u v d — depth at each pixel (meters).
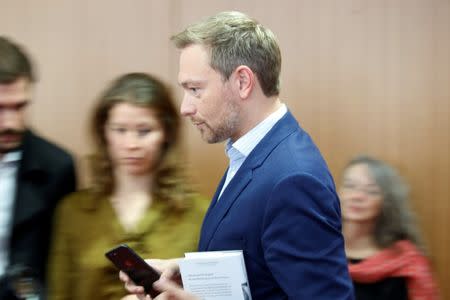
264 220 1.74
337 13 3.41
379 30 3.40
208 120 1.85
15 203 2.32
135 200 2.29
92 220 2.28
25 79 2.24
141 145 2.22
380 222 2.62
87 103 3.41
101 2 3.41
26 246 2.34
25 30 3.39
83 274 2.24
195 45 1.84
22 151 2.35
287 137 1.85
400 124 3.42
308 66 3.43
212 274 1.78
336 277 1.68
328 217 1.70
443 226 3.45
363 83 3.42
